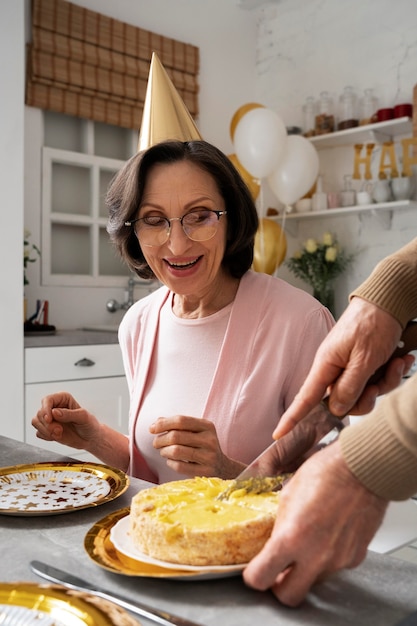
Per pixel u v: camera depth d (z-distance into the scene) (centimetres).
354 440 53
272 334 128
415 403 51
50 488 89
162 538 61
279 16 404
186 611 55
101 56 333
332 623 53
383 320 72
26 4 312
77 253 345
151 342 138
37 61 311
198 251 122
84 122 339
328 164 382
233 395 126
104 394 286
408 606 56
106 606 51
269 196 407
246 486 71
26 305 306
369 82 359
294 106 398
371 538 53
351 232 368
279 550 53
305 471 55
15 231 259
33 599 52
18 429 259
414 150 323
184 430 105
